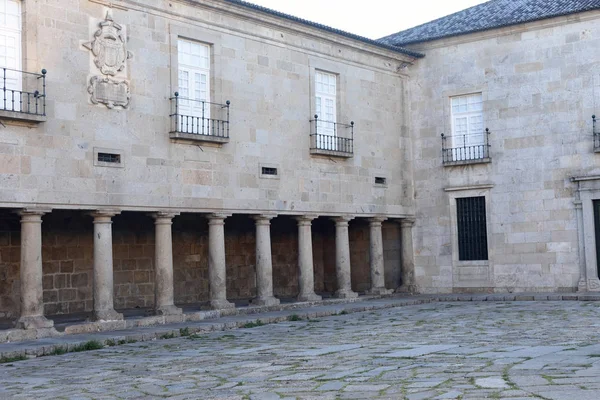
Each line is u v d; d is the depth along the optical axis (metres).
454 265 27.17
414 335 14.81
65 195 17.16
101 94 18.02
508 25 26.14
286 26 22.95
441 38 27.44
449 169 27.42
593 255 24.77
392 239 28.38
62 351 14.33
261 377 10.04
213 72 20.95
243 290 26.28
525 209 25.97
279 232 27.72
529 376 8.86
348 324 18.06
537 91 25.89
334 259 28.86
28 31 16.78
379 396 8.15
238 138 21.42
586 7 24.88
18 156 16.41
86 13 17.92
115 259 22.08
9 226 19.62
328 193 24.33
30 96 16.69
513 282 26.11
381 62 26.98
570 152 25.25
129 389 9.66
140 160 18.81
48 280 20.39
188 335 16.81
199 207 20.12
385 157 26.89
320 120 24.38
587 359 10.05
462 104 27.47
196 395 8.95
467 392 8.06
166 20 19.70
